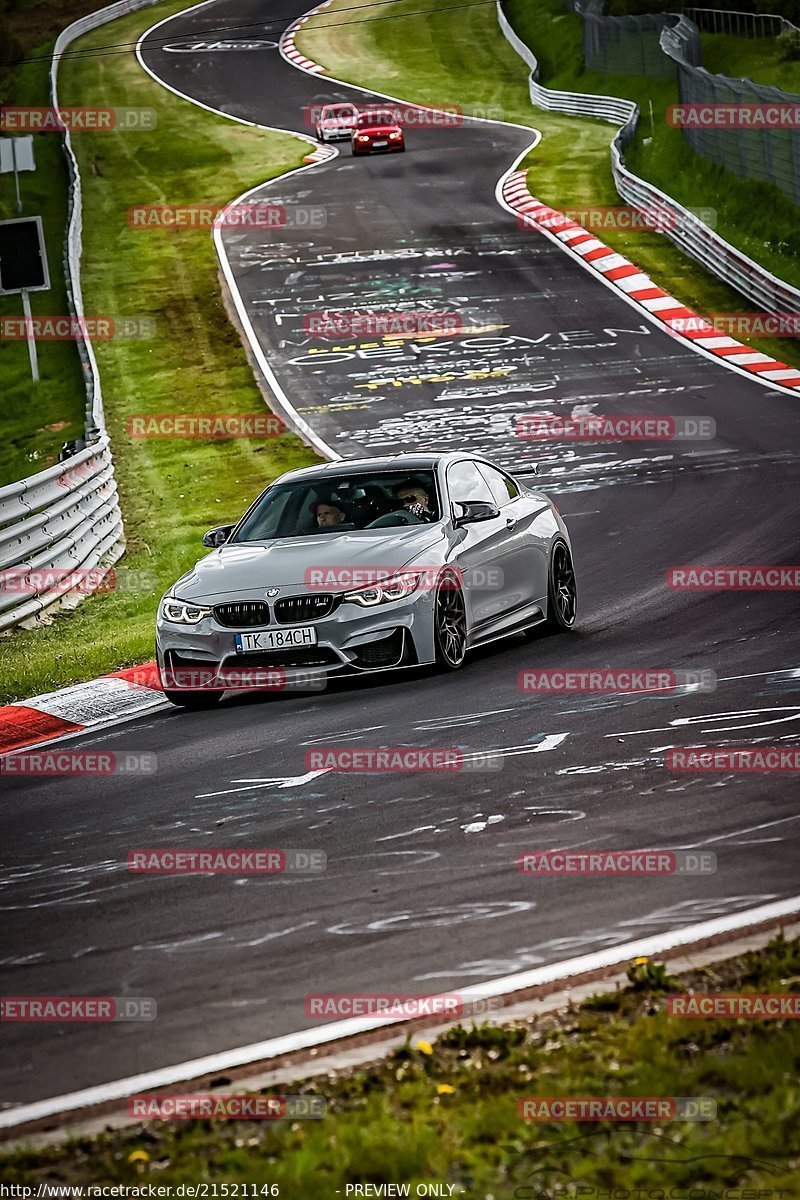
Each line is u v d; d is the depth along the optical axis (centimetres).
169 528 3866
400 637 1998
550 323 6175
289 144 10762
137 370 6153
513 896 1196
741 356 5450
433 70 13100
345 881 1272
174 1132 834
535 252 7344
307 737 1797
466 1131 788
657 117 10031
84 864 1400
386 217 8312
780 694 1784
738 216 7431
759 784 1436
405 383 5512
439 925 1148
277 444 4838
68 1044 992
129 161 10550
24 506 2953
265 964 1103
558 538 2359
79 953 1169
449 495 2186
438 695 1939
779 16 10944
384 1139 776
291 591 1989
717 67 10825
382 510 2169
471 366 5659
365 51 13988
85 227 8856
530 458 4297
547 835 1343
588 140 9919
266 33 14988
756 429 4334
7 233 5309
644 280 6694
